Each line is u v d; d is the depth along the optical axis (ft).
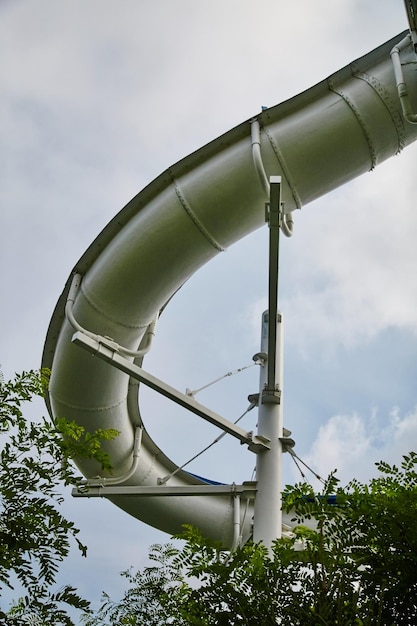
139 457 51.31
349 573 16.15
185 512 53.78
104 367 44.34
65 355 44.42
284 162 39.14
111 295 42.29
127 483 53.31
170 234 40.55
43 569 14.79
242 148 39.68
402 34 39.93
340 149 39.32
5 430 16.11
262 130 39.86
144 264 41.16
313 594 16.17
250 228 41.63
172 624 18.80
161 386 40.47
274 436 41.96
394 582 15.75
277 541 18.80
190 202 40.01
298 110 40.22
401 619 15.53
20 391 16.63
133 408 50.31
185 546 18.10
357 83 39.65
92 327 43.47
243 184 39.42
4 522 14.90
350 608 15.26
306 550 17.15
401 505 16.33
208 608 16.94
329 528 17.34
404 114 37.22
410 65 38.63
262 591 16.56
